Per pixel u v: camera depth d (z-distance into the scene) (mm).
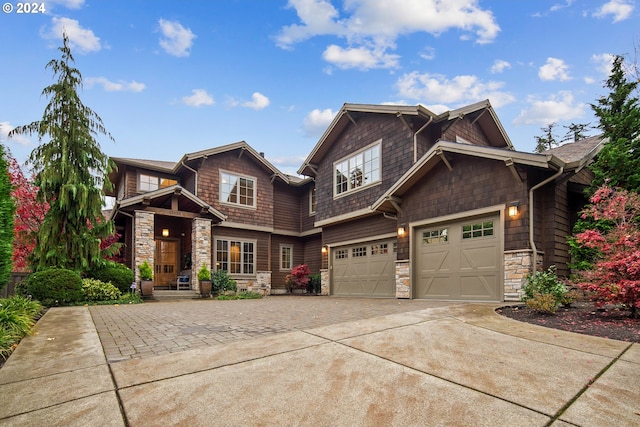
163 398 2504
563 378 2840
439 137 11375
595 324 4844
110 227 11070
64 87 10773
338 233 13797
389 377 2869
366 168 12633
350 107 12758
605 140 8938
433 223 9398
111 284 10273
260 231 16344
